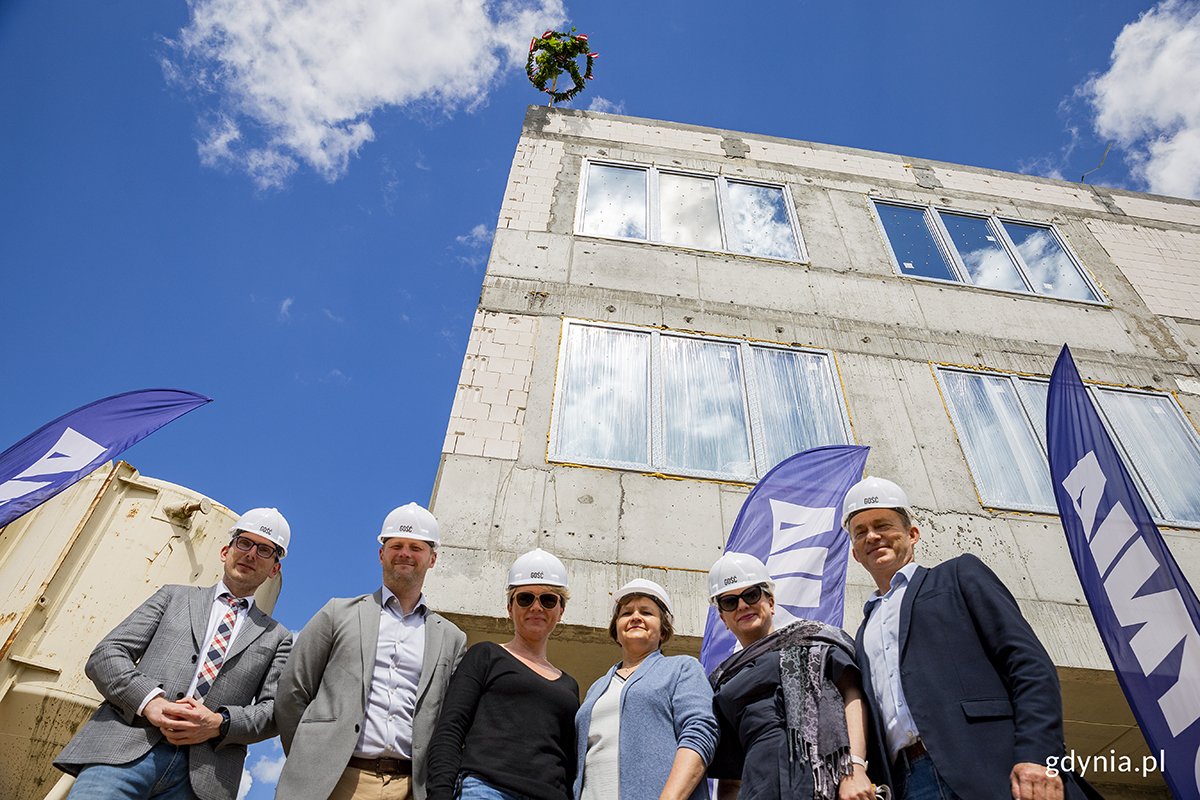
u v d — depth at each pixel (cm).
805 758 291
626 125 1079
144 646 389
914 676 302
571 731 350
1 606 554
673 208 978
